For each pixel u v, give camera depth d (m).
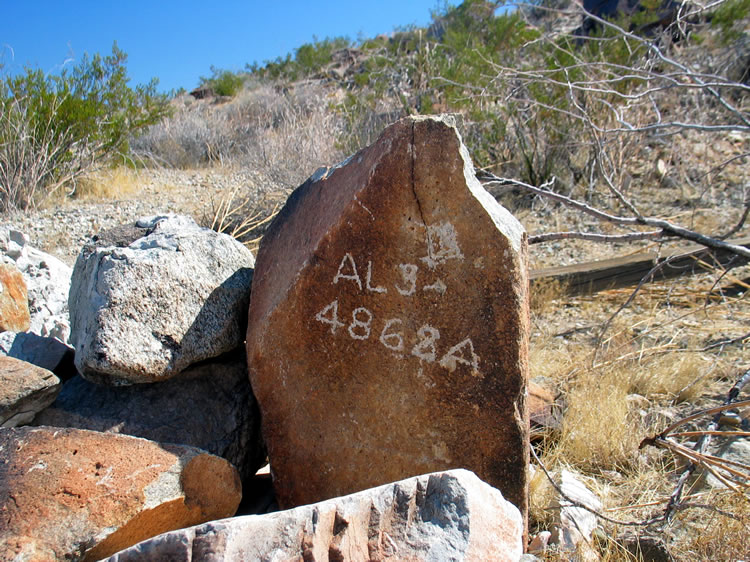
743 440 3.15
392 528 1.84
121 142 10.36
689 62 7.89
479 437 2.41
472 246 2.32
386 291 2.42
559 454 3.18
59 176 9.20
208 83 22.91
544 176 7.81
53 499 2.00
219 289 2.87
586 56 7.97
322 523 1.74
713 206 6.88
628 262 5.48
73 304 3.01
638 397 3.65
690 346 4.22
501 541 1.84
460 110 8.31
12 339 3.09
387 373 2.46
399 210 2.36
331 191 2.62
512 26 9.37
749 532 2.43
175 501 2.19
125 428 2.64
